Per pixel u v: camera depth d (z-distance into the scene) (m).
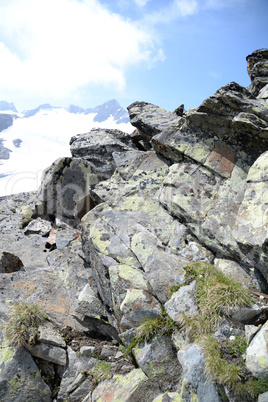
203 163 8.66
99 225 8.45
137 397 5.73
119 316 6.71
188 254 7.64
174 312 6.29
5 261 9.06
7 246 11.30
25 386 6.11
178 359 5.59
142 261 7.31
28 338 6.50
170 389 5.75
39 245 11.51
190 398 5.29
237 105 8.19
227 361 5.26
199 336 5.73
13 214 14.16
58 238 10.57
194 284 6.70
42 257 10.66
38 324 6.88
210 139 8.87
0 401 5.88
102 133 14.45
